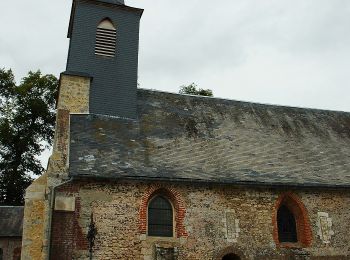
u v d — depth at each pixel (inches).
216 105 816.3
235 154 679.1
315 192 660.1
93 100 704.4
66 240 513.3
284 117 839.7
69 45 782.5
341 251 637.3
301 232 640.4
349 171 707.4
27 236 543.2
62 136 614.2
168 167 606.5
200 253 574.6
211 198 606.2
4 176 1299.2
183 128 714.2
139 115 719.7
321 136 807.1
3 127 1305.4
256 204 623.5
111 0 803.4
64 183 548.7
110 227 549.0
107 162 585.0
